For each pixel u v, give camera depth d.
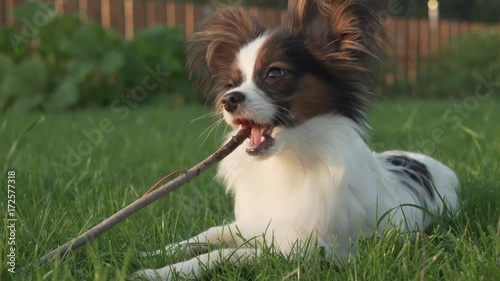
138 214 1.64
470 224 1.55
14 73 3.81
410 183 1.62
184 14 4.79
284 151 1.50
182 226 1.62
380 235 1.50
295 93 1.50
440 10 9.02
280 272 1.39
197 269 1.42
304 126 1.50
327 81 1.51
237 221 1.54
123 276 1.33
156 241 1.53
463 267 1.37
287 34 1.54
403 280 1.37
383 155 1.69
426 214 1.61
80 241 1.42
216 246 1.52
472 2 9.10
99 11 4.46
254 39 1.56
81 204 1.67
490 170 1.82
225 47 1.62
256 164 1.53
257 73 1.51
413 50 5.72
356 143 1.51
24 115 3.58
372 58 1.54
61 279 1.37
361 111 1.53
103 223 1.43
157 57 4.27
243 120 1.49
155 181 1.88
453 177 1.72
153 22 4.67
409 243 1.44
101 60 4.05
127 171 1.96
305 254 1.43
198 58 1.67
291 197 1.50
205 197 1.75
